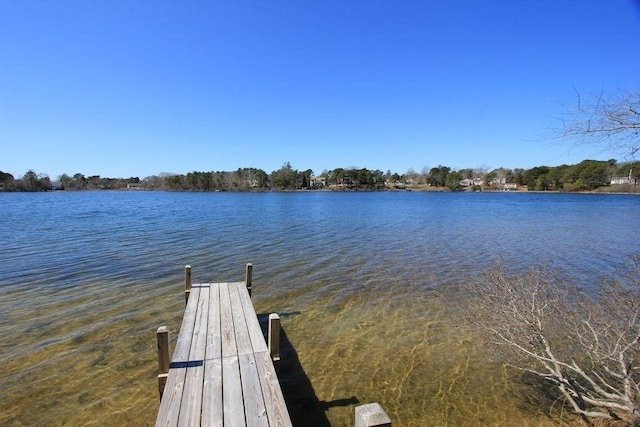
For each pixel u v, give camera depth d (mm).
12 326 8961
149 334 8625
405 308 10680
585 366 6582
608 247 20828
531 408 5852
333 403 6145
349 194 112750
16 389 6359
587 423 5340
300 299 11477
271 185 137125
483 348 7406
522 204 63562
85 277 13531
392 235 25266
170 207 55000
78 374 6863
